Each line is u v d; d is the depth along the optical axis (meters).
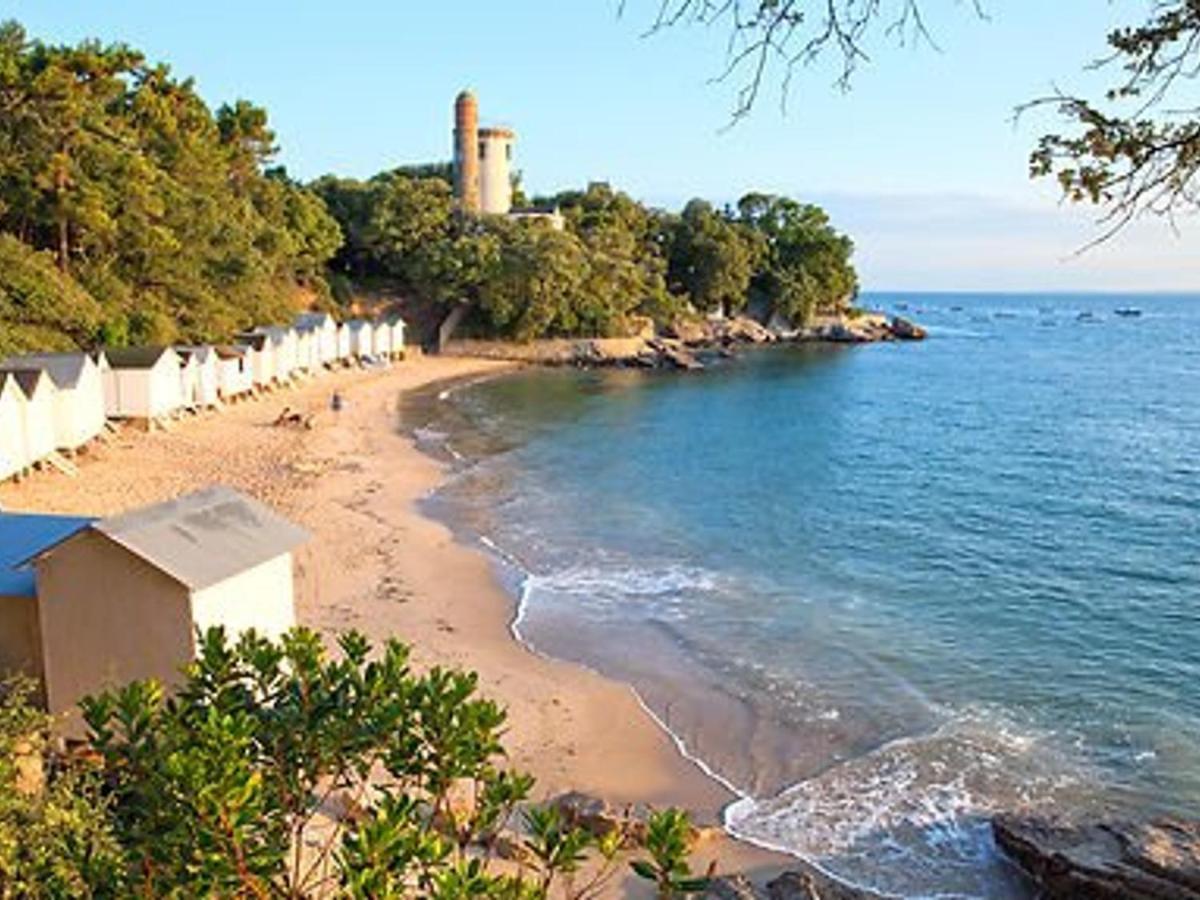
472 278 94.75
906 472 48.16
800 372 93.94
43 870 5.79
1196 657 24.08
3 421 31.77
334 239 96.12
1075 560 32.66
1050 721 20.48
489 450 51.91
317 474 41.78
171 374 47.03
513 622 25.97
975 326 190.50
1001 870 15.16
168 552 15.48
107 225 53.25
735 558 32.91
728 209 129.12
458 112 117.00
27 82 51.12
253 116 88.31
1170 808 16.98
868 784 17.83
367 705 6.25
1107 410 71.00
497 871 12.03
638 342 100.88
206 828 5.02
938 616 27.19
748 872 15.02
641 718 20.31
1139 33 4.49
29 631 15.93
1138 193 4.65
